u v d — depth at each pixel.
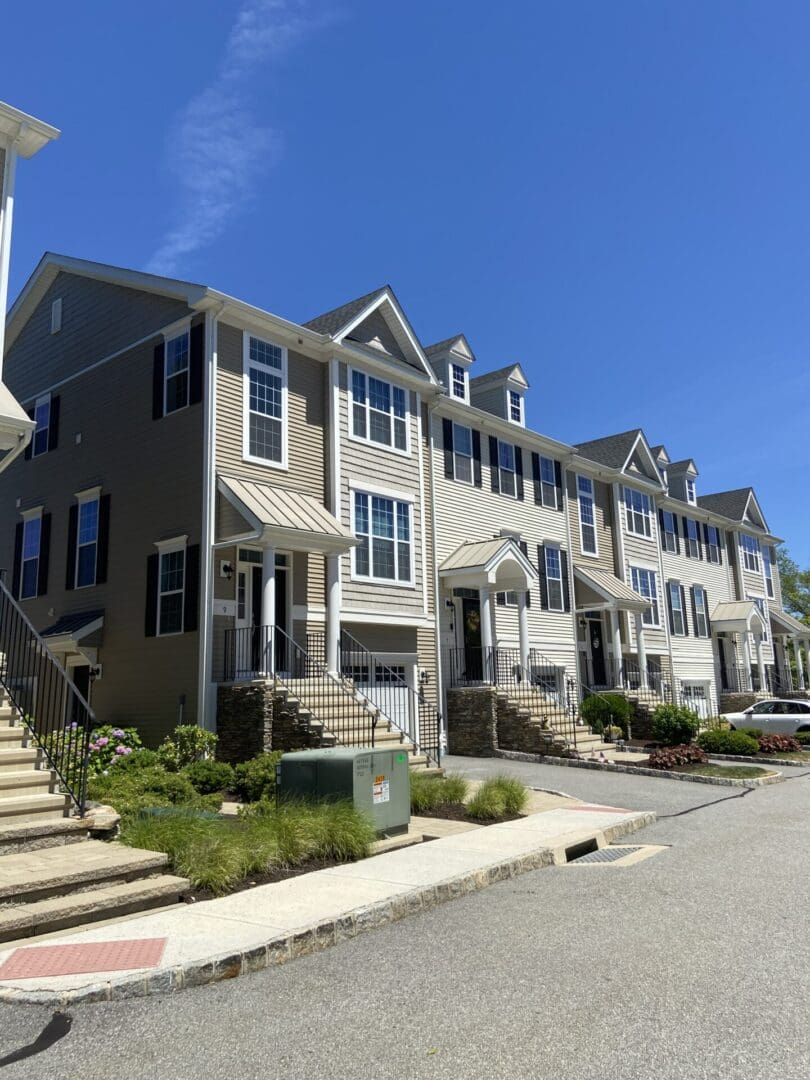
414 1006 5.17
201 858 8.08
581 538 29.81
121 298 20.14
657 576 34.47
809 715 27.17
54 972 5.59
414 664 21.14
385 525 20.70
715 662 39.09
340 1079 4.22
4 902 6.82
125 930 6.54
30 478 22.06
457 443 24.53
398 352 22.28
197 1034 4.80
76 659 19.91
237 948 5.98
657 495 35.28
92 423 20.31
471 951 6.30
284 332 18.84
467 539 24.11
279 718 15.51
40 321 22.91
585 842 10.60
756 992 5.33
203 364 17.53
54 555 20.78
